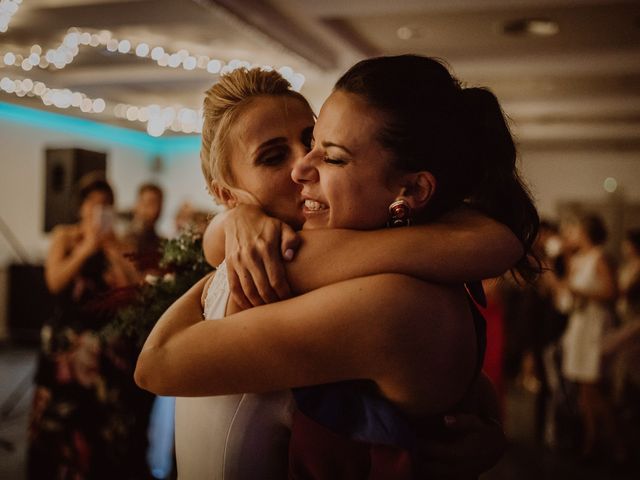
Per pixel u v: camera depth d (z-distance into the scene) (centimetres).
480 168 90
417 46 712
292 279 80
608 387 482
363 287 76
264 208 97
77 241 327
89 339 309
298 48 648
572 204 1346
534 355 540
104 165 558
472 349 83
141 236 430
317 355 76
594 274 495
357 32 657
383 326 75
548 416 554
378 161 81
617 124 1123
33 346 898
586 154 1343
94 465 308
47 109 1022
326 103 84
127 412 312
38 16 584
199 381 80
